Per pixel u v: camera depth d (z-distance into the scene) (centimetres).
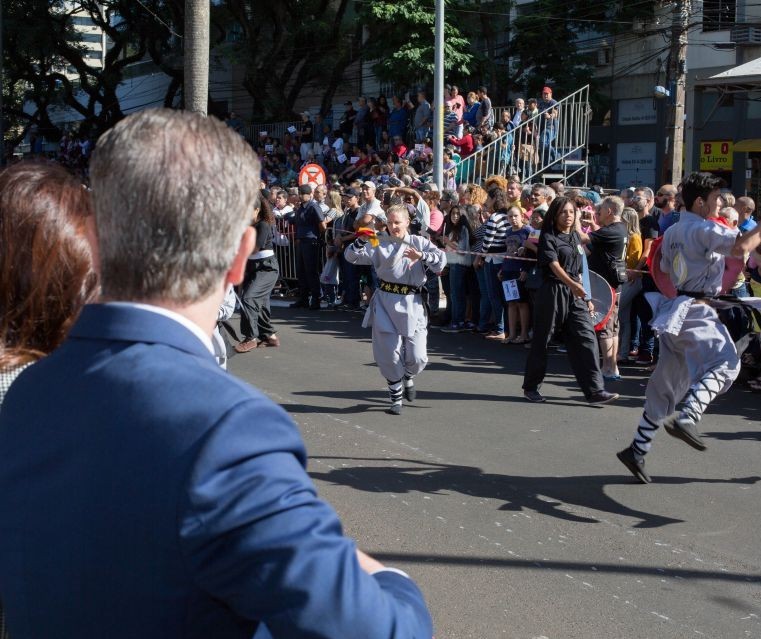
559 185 1260
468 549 461
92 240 143
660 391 547
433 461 612
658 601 406
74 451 123
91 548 118
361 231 727
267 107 2847
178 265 129
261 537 115
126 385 124
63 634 121
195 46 1117
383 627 120
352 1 2955
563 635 373
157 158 129
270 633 124
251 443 119
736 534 486
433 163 1558
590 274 823
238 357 1002
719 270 535
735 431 690
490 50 2427
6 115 3428
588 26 2461
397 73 2212
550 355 1012
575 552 459
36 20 3119
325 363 966
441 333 1170
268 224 1044
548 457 623
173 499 116
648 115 2503
